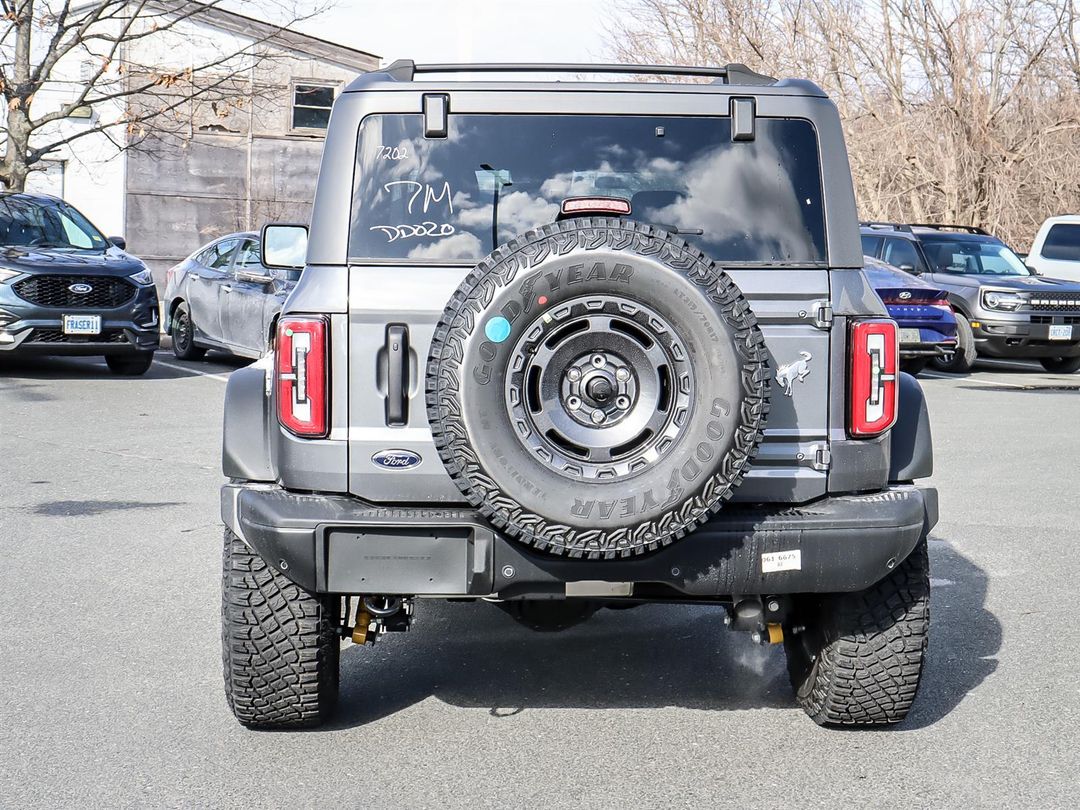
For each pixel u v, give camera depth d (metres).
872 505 4.20
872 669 4.47
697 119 4.38
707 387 3.84
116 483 9.27
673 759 4.39
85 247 15.91
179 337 17.88
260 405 4.45
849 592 4.41
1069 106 27.92
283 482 4.25
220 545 7.48
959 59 27.72
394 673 5.36
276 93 30.28
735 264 4.28
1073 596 6.62
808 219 4.34
